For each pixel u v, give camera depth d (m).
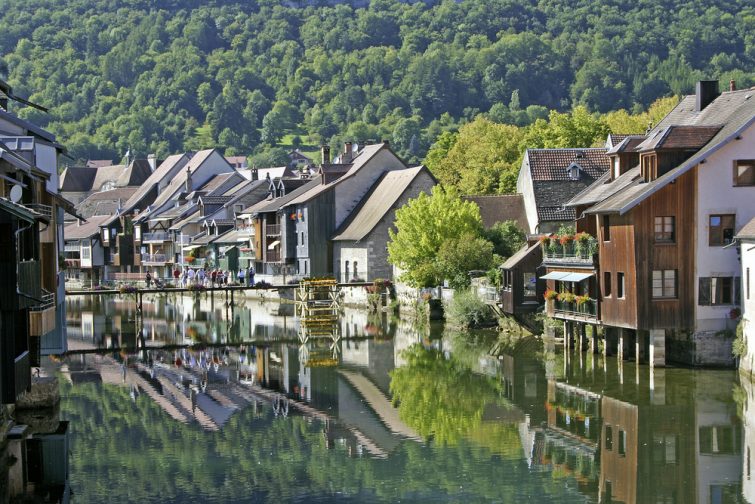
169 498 41.88
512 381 62.12
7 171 48.94
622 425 50.38
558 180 102.62
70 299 135.75
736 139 61.66
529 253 79.44
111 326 98.31
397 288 105.75
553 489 41.91
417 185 112.81
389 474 44.47
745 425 49.34
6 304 41.62
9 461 47.06
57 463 46.56
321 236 122.81
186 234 157.12
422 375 65.81
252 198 153.12
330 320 100.19
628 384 58.78
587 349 71.12
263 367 71.00
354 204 124.12
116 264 171.38
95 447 49.16
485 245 92.25
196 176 176.62
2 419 48.28
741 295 60.72
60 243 67.62
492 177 131.38
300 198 125.56
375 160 125.06
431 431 51.34
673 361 64.44
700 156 60.84
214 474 44.94
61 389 63.06
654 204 61.50
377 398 59.25
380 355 75.19
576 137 128.25
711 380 58.69
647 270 61.47
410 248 95.62
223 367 71.25
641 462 44.59
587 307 67.19
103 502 41.41
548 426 51.22
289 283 125.56
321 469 45.38
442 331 87.06
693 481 42.09
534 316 79.81
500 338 81.06
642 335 64.12
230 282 142.50
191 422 54.03
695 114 70.44
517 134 137.12
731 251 61.88
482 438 49.69
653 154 63.41
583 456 46.06
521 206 107.19
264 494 42.28
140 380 66.06
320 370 69.12
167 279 152.25
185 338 88.06
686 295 61.81
